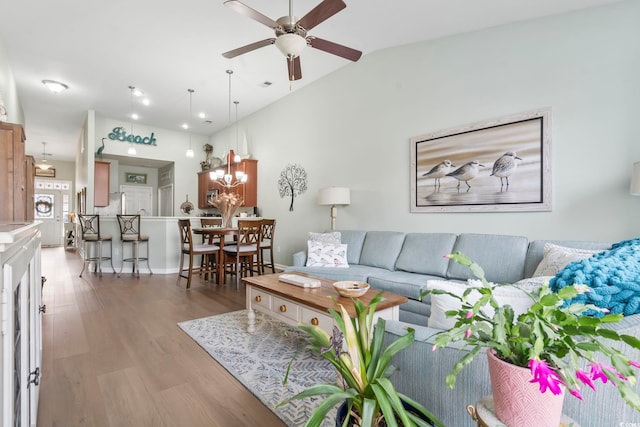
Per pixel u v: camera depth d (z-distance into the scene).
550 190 2.82
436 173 3.57
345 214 4.67
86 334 2.79
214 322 3.10
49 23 3.48
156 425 1.62
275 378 2.07
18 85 5.15
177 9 3.24
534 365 0.62
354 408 0.96
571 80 2.73
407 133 3.88
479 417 0.76
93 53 4.13
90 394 1.88
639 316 0.85
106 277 5.26
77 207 9.69
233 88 5.36
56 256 8.05
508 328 0.73
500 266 2.79
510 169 3.03
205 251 4.71
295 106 5.56
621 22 2.52
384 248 3.68
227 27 3.54
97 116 6.84
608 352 0.60
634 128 2.46
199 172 8.12
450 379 0.71
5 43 3.87
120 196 7.88
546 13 2.82
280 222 5.92
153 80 5.00
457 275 2.99
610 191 2.55
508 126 3.04
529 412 0.67
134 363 2.27
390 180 4.07
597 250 2.24
